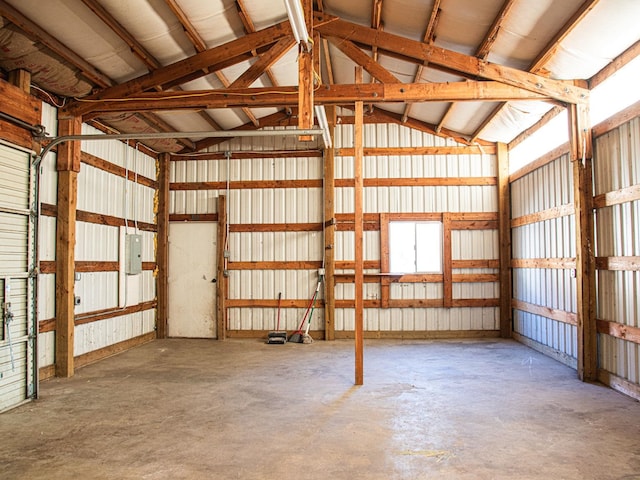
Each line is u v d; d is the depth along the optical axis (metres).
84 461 2.74
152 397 4.02
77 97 4.78
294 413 3.57
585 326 4.56
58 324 4.73
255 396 4.03
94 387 4.34
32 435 3.16
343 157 7.26
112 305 5.93
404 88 4.62
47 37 3.91
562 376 4.70
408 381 4.51
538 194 6.06
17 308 3.90
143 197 6.85
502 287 7.05
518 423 3.34
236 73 5.64
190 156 7.39
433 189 7.21
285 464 2.69
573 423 3.33
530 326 6.37
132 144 6.50
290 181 7.26
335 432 3.18
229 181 7.34
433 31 4.62
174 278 7.33
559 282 5.48
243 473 2.58
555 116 5.51
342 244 7.19
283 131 3.88
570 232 5.21
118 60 4.57
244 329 7.21
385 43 4.73
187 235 7.36
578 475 2.53
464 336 7.08
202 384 4.44
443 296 7.11
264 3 4.42
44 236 4.59
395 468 2.63
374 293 7.15
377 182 7.23
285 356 5.77
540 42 4.20
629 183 4.05
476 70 4.59
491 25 4.15
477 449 2.88
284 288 7.20
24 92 4.03
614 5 3.46
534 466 2.64
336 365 5.24
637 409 3.64
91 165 5.48
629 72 4.04
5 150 3.80
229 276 7.27
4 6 3.48
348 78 6.56
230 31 4.73
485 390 4.19
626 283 4.11
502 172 7.09
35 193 4.14
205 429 3.25
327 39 4.91
